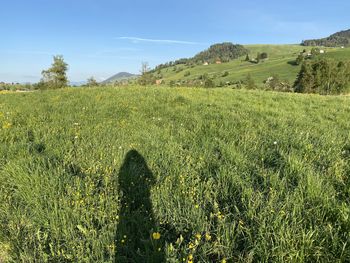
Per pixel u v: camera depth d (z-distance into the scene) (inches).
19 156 199.6
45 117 346.9
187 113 369.4
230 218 132.0
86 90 690.2
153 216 135.6
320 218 124.6
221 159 196.7
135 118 333.7
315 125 305.9
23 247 117.7
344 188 150.9
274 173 169.8
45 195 147.8
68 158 194.9
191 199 145.4
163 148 219.9
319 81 2630.4
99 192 157.6
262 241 110.0
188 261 100.8
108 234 122.5
